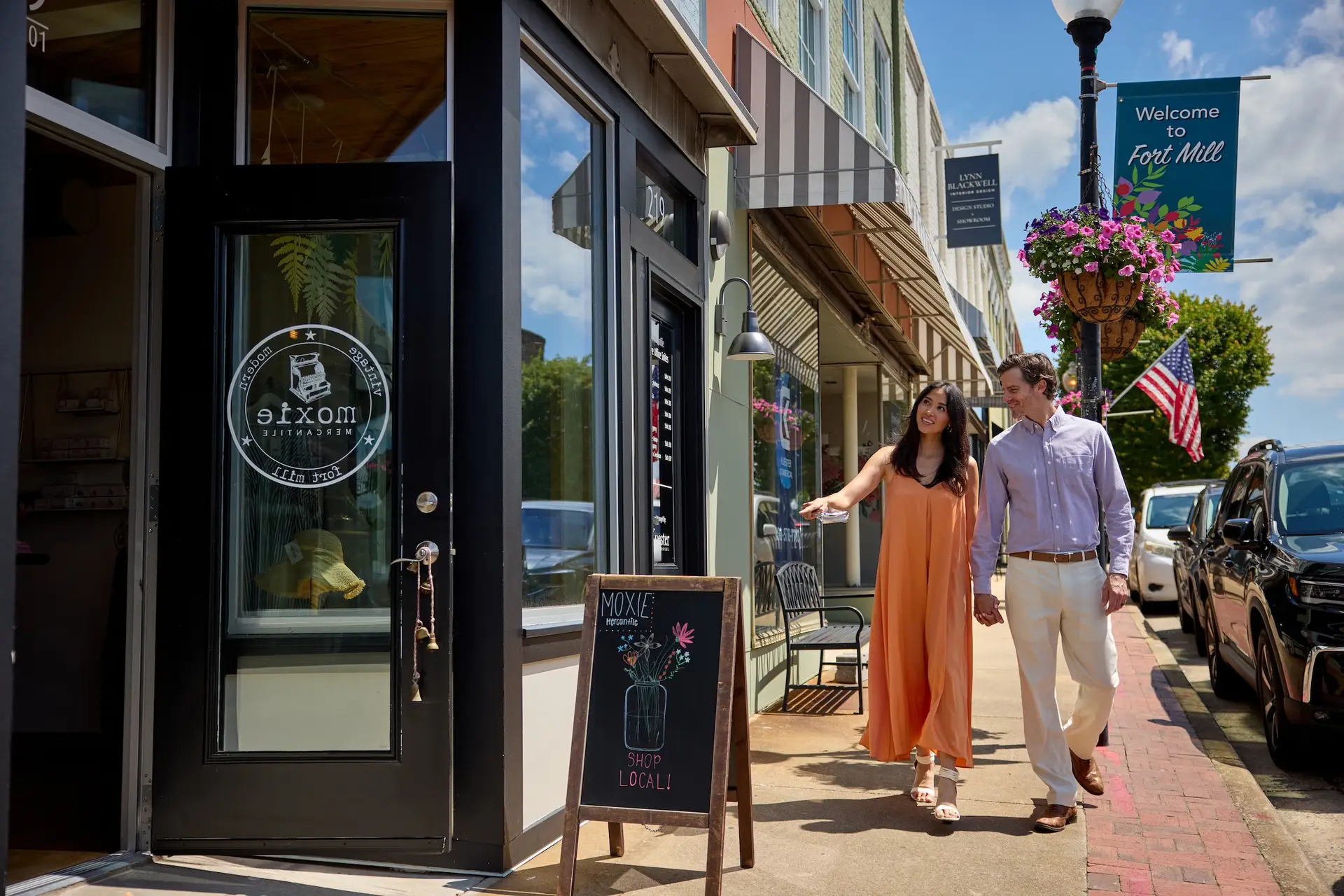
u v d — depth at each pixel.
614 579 3.86
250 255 4.17
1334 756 6.51
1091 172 6.49
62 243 6.79
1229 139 7.80
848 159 7.24
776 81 7.48
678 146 6.38
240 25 4.30
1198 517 12.12
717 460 7.00
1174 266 6.30
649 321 5.74
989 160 9.80
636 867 4.14
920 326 14.77
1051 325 7.01
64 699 6.67
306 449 4.14
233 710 4.07
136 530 4.12
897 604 4.86
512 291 4.23
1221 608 7.96
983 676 9.24
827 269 10.45
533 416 4.61
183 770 3.95
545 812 4.36
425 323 4.05
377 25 4.35
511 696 4.05
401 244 4.07
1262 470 7.51
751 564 7.72
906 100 15.86
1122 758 6.10
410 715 3.94
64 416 6.76
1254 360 43.59
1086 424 4.74
